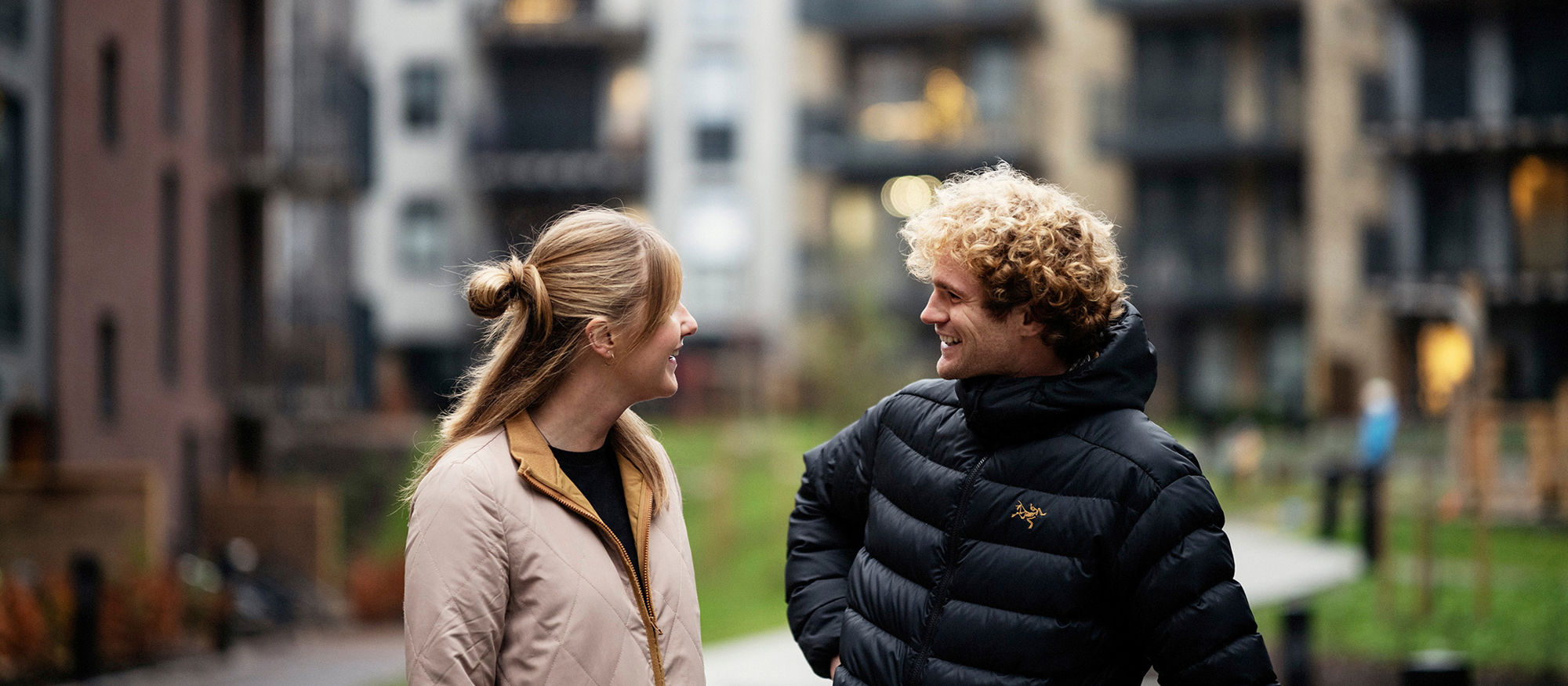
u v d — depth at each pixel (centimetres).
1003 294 230
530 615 227
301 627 1460
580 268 240
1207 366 3206
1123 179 3269
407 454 2409
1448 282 2652
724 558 1636
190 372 1686
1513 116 2608
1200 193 3228
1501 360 2661
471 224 3394
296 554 1625
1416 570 1149
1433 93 2672
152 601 1142
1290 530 1560
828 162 3375
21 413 1327
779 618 1223
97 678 952
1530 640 934
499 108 3428
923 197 3388
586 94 3444
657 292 241
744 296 3388
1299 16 3119
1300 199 3153
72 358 1389
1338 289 2922
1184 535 222
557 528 233
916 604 239
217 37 1798
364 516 2219
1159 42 3247
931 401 256
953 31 3388
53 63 1374
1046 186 242
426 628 221
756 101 3425
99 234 1452
